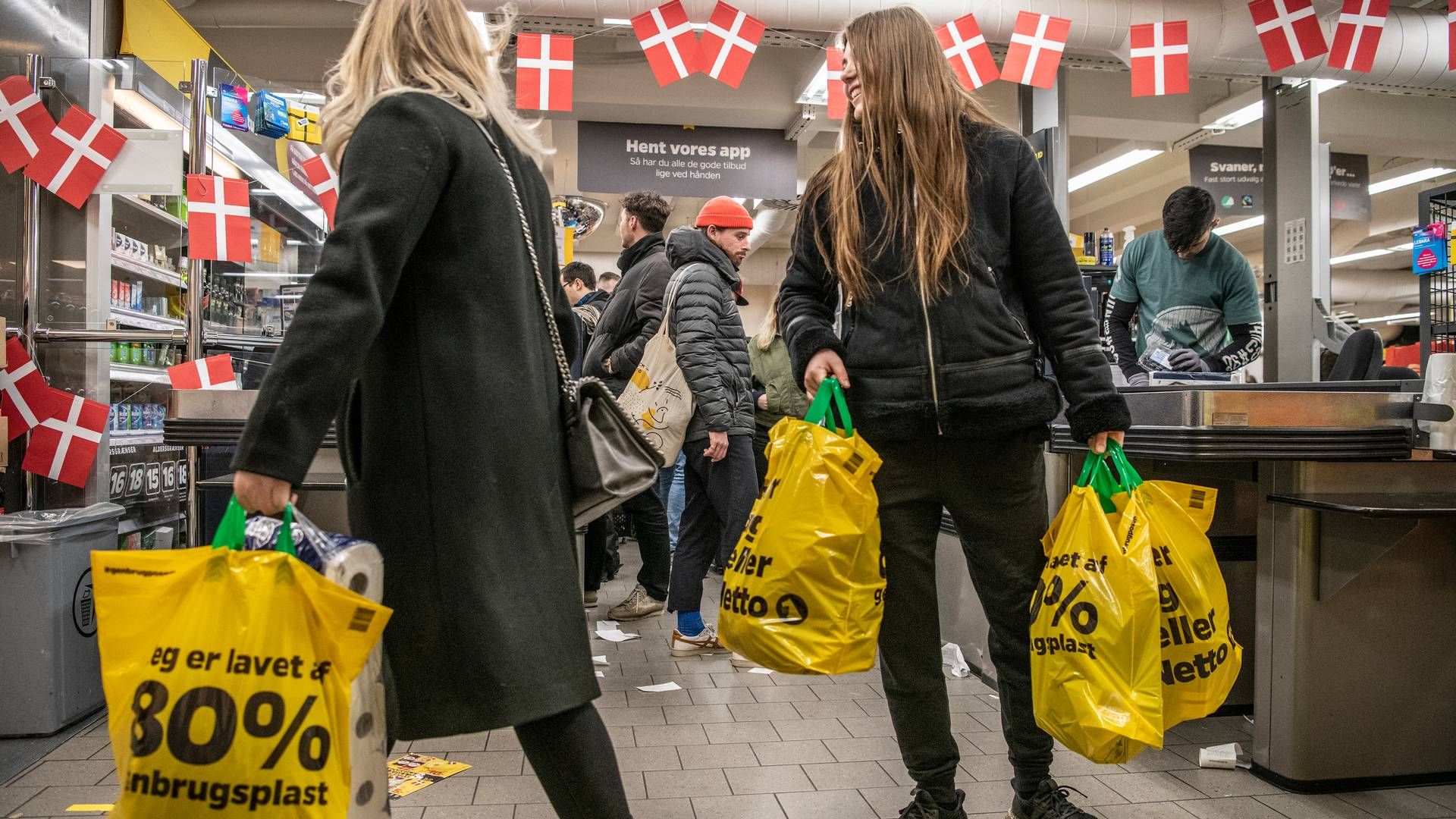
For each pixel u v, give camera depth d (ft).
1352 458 6.35
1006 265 5.29
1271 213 16.52
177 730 2.95
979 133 5.31
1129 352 12.80
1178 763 7.18
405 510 3.67
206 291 11.38
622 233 12.37
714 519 10.73
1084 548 4.85
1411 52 18.88
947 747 5.51
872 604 4.96
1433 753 6.79
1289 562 6.65
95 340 9.62
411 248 3.57
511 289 3.88
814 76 22.56
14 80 9.33
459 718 3.58
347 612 3.12
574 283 17.52
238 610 3.04
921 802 5.51
